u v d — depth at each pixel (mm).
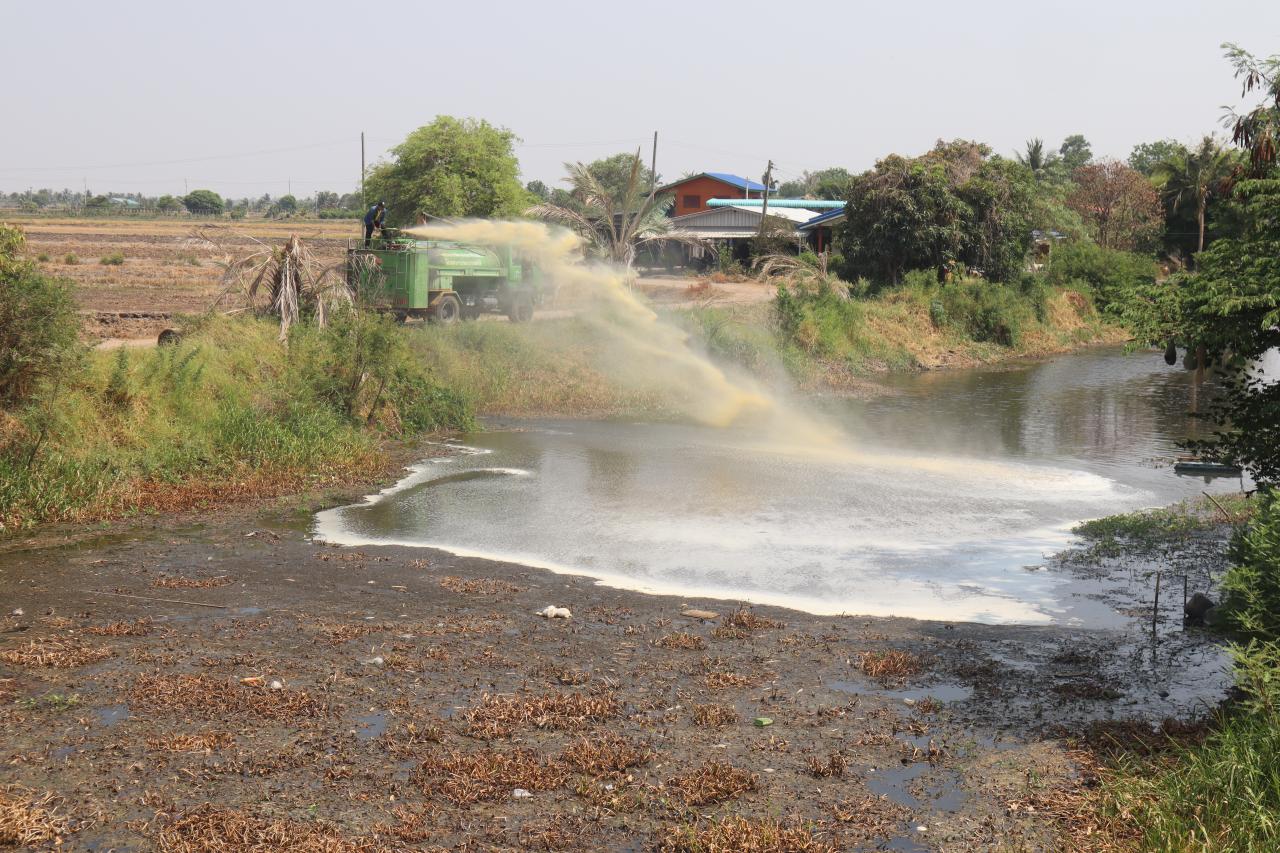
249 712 8773
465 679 9688
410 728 8484
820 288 42469
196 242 27641
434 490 18266
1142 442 24594
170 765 7797
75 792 7352
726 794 7523
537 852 6770
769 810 7320
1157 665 10305
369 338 22734
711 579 13352
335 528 15664
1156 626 11547
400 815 7141
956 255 50812
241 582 12797
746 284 55781
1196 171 75188
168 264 59750
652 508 17062
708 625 11461
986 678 9898
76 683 9328
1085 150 133500
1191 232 78250
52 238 78500
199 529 15383
